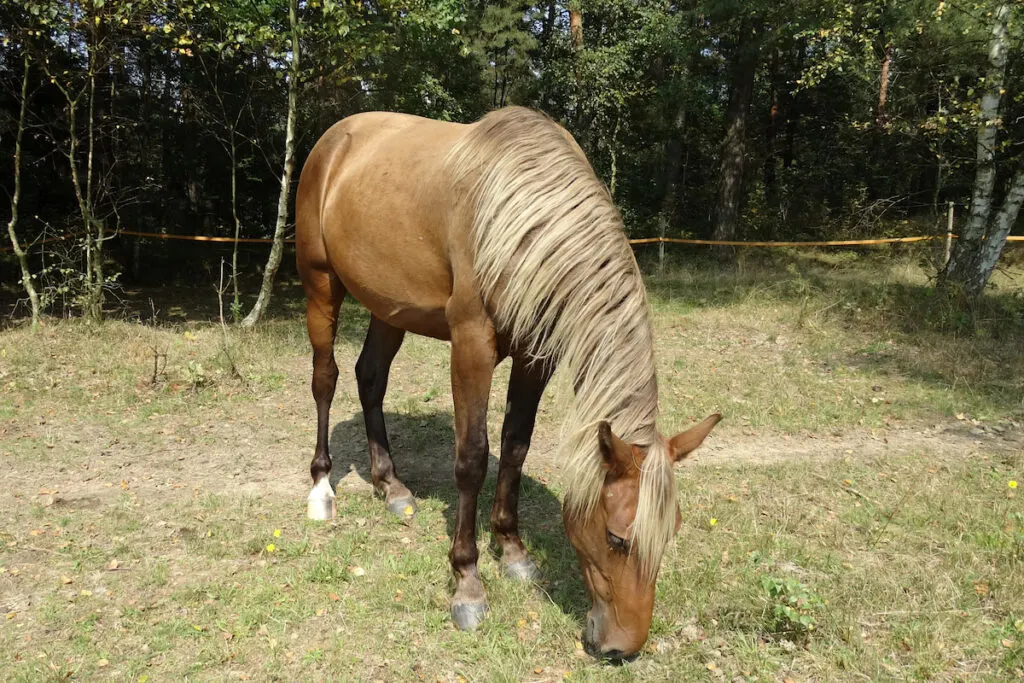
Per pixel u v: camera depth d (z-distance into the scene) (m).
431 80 11.46
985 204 8.86
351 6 7.89
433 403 5.62
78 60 9.39
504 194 2.43
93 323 7.27
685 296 10.84
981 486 4.03
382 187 3.06
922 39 10.18
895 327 8.13
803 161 21.06
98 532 3.36
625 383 2.17
